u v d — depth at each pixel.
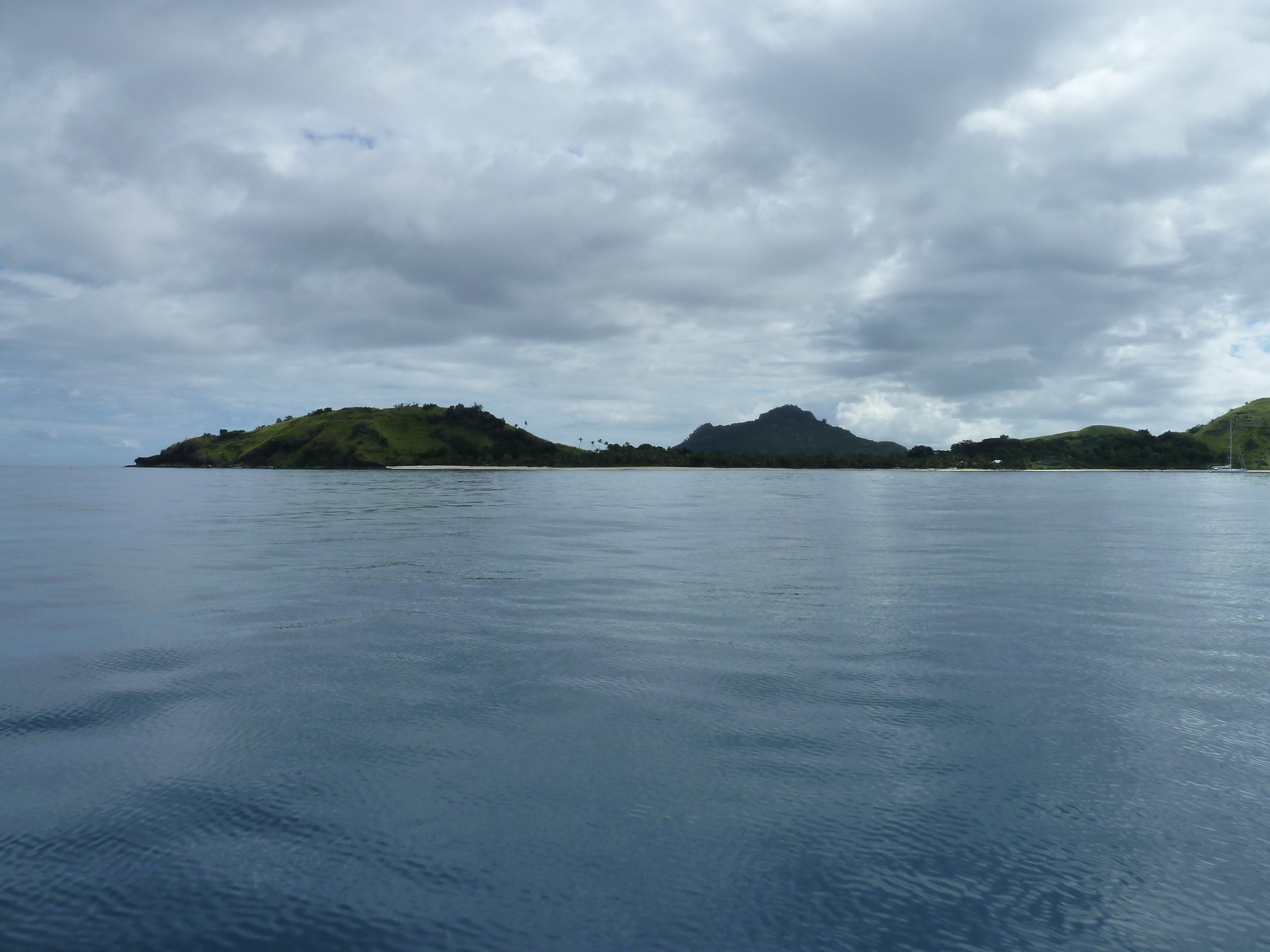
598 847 5.68
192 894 5.11
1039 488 105.62
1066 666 10.53
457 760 7.25
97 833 5.89
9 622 13.48
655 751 7.45
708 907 4.95
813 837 5.81
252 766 7.11
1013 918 4.82
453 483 114.81
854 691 9.34
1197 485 122.56
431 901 5.02
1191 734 7.89
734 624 13.34
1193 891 5.11
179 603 15.30
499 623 13.42
